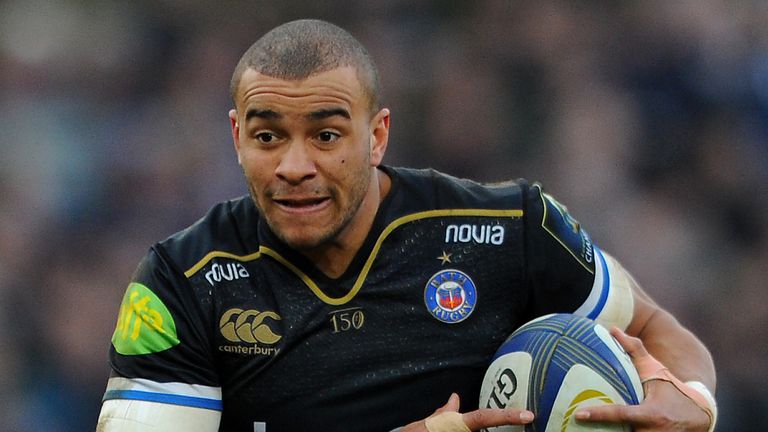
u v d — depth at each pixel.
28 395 31.62
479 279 12.79
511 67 39.25
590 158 36.78
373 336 12.52
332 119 11.62
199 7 42.00
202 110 39.53
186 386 12.38
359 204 12.07
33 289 33.72
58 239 35.78
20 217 35.91
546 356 11.98
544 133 37.81
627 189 36.66
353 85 11.74
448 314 12.66
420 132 38.84
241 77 11.80
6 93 39.66
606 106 38.06
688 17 39.47
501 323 12.89
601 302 13.30
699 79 38.88
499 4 40.72
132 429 12.18
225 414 12.85
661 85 38.81
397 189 12.87
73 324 33.03
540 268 12.96
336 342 12.48
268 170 11.70
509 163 37.59
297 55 11.57
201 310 12.45
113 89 40.50
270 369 12.46
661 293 34.66
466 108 38.34
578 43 39.44
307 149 11.65
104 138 39.06
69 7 41.44
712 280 34.91
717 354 33.38
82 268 35.12
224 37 41.53
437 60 40.12
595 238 35.72
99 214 36.97
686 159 37.72
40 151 38.28
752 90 38.94
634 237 35.50
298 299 12.50
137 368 12.35
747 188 37.28
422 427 11.89
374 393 12.52
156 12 41.88
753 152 38.09
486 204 13.00
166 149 38.53
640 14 39.66
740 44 39.56
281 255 12.50
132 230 36.56
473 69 39.47
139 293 12.51
